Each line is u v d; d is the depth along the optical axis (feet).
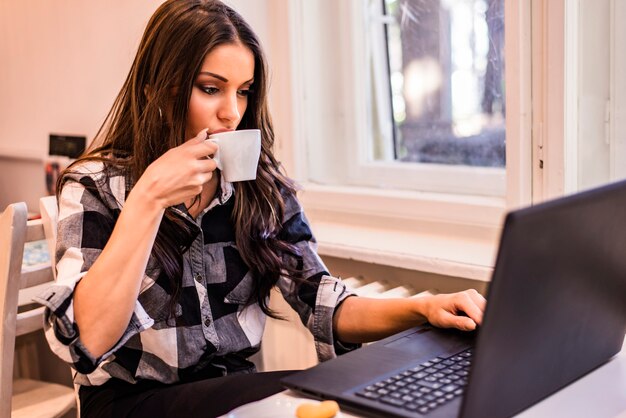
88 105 8.20
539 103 5.50
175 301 4.35
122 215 3.80
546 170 5.50
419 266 5.82
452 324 3.97
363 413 3.13
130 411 4.22
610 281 3.34
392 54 6.98
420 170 6.81
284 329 6.55
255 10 7.05
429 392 3.20
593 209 2.99
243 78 4.28
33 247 7.54
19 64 9.07
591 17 5.33
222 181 4.57
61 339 3.63
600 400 3.26
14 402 6.06
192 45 4.15
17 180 9.43
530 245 2.72
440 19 6.57
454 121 6.62
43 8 8.54
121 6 7.54
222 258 4.63
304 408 3.12
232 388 4.21
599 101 5.44
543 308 2.95
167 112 4.28
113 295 3.71
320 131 7.40
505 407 2.99
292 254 4.80
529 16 5.43
